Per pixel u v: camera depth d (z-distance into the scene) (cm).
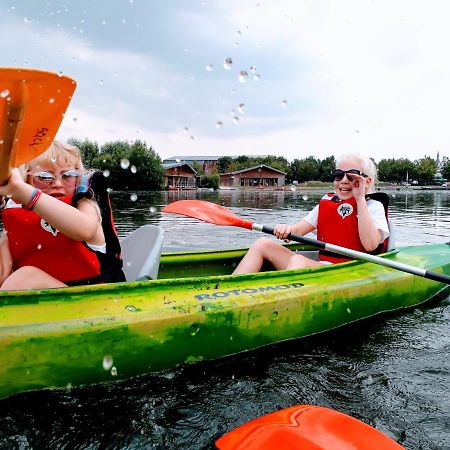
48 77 126
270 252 253
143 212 797
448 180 5888
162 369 172
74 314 157
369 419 150
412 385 173
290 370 184
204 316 177
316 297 213
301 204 1214
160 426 145
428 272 231
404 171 5512
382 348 208
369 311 242
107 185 184
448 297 290
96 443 136
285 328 204
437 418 151
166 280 186
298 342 211
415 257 293
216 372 181
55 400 153
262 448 104
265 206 1124
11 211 169
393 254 288
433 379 178
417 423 148
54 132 148
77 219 159
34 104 133
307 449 102
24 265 178
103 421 146
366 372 183
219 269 279
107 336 157
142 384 168
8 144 130
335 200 276
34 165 167
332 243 273
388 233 268
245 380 175
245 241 499
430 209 1032
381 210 271
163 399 160
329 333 224
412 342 215
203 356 181
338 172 265
